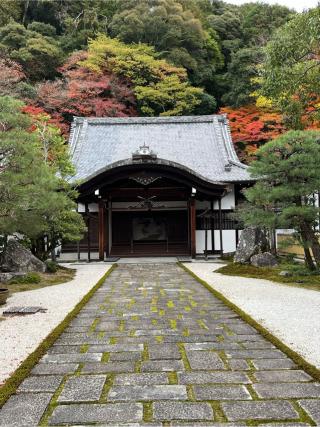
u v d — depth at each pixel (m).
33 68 37.53
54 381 4.57
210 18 46.47
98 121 28.20
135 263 19.50
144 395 4.17
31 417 3.74
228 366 4.98
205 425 3.55
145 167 19.94
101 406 3.94
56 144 17.72
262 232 16.61
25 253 14.98
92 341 6.18
